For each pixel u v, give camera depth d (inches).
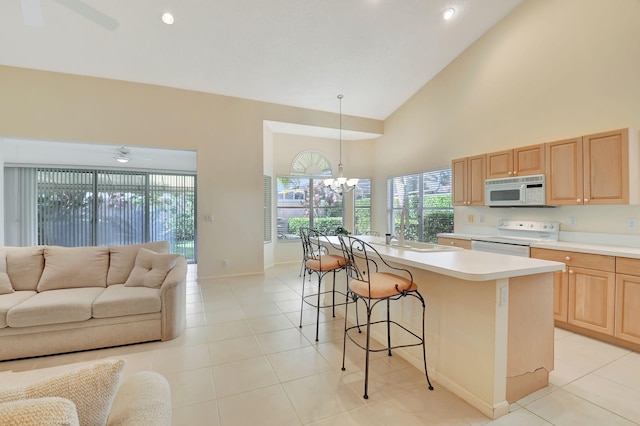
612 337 104.4
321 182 263.6
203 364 93.2
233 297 160.1
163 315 109.3
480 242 150.4
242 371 89.1
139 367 91.6
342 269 125.9
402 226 110.3
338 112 232.5
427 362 87.6
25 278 115.5
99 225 246.7
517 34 150.5
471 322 74.5
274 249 247.3
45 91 160.9
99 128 169.9
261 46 157.2
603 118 119.8
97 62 158.1
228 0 128.3
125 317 105.8
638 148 109.9
